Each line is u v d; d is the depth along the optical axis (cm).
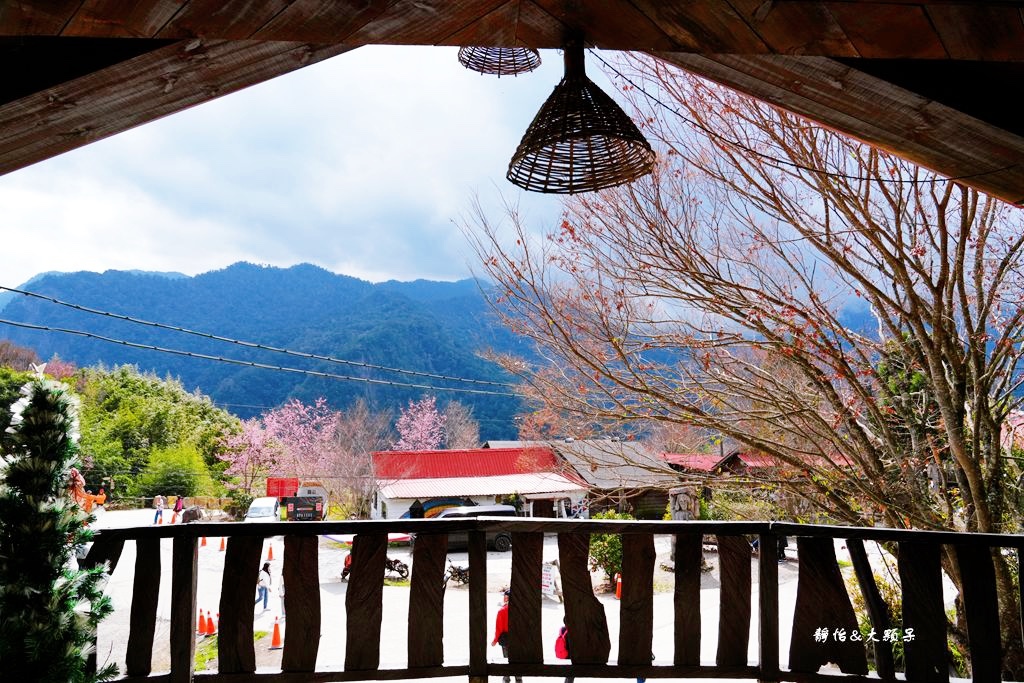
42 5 168
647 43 199
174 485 3125
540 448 877
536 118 196
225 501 3116
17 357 3881
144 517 2473
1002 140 229
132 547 1692
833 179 638
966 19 185
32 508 244
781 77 223
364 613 330
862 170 630
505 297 715
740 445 789
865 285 639
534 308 716
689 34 194
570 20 189
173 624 317
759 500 797
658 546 1809
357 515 2950
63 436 257
